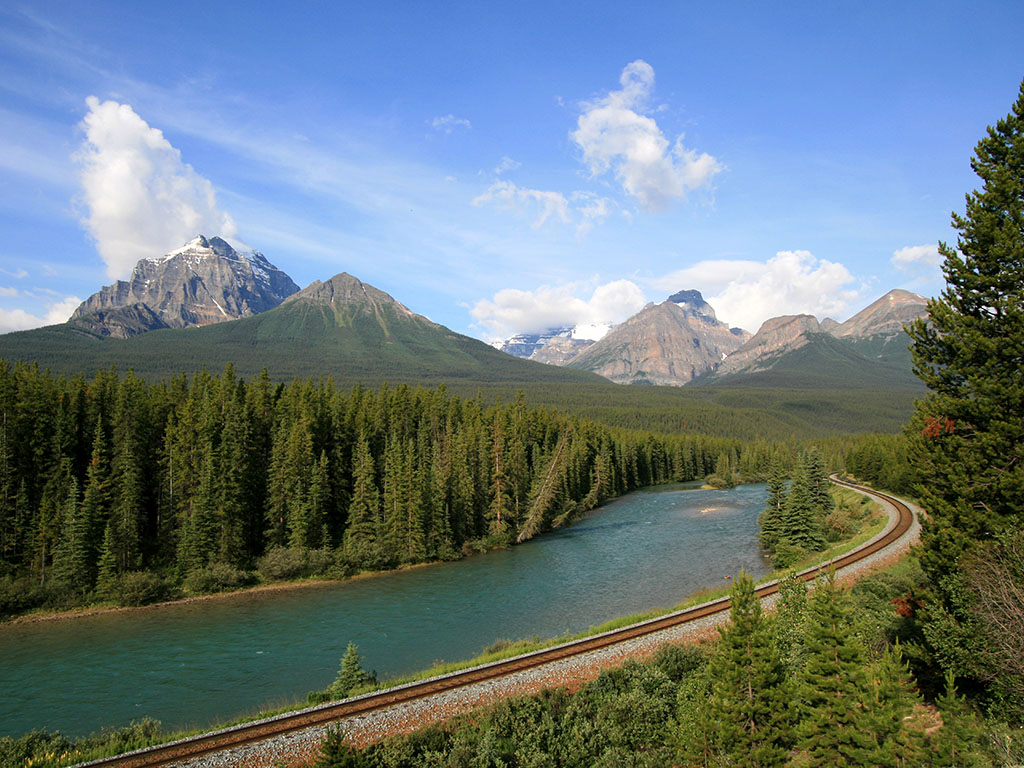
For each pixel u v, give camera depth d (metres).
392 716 25.42
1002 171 27.27
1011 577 22.30
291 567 68.69
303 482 77.75
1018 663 20.72
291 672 39.09
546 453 114.50
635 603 51.53
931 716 24.48
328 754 20.41
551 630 45.28
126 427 73.44
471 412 118.06
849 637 20.91
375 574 71.69
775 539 70.56
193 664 41.44
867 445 139.88
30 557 63.47
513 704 26.12
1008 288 27.36
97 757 23.98
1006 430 26.47
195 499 70.25
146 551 70.50
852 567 47.94
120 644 47.03
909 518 68.00
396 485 78.25
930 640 25.19
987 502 27.72
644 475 176.50
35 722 32.75
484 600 55.78
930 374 30.41
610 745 24.67
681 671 30.20
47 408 72.38
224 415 82.12
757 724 21.17
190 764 22.20
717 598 43.25
